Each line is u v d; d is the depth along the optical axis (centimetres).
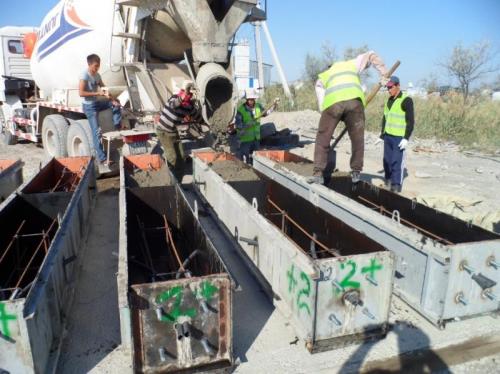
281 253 324
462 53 2336
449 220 373
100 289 370
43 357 255
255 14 684
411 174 777
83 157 601
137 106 685
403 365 277
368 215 382
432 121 1232
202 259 342
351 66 472
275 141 1046
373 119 1361
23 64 1019
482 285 301
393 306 343
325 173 543
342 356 284
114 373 269
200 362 265
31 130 968
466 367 276
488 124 1189
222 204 488
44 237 398
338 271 276
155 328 250
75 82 780
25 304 232
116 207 582
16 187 595
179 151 679
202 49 603
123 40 682
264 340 302
